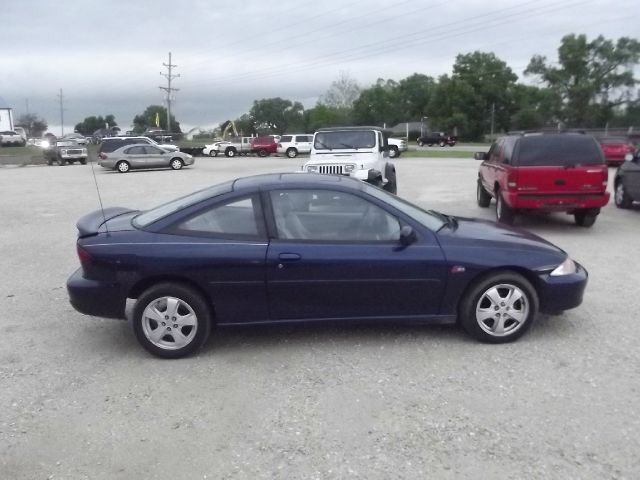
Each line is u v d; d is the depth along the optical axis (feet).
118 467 11.43
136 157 100.94
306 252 16.25
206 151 156.04
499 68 337.31
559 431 12.25
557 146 34.12
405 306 16.78
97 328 19.19
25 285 24.59
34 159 136.46
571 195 34.06
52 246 33.04
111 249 16.37
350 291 16.46
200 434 12.51
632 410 13.04
